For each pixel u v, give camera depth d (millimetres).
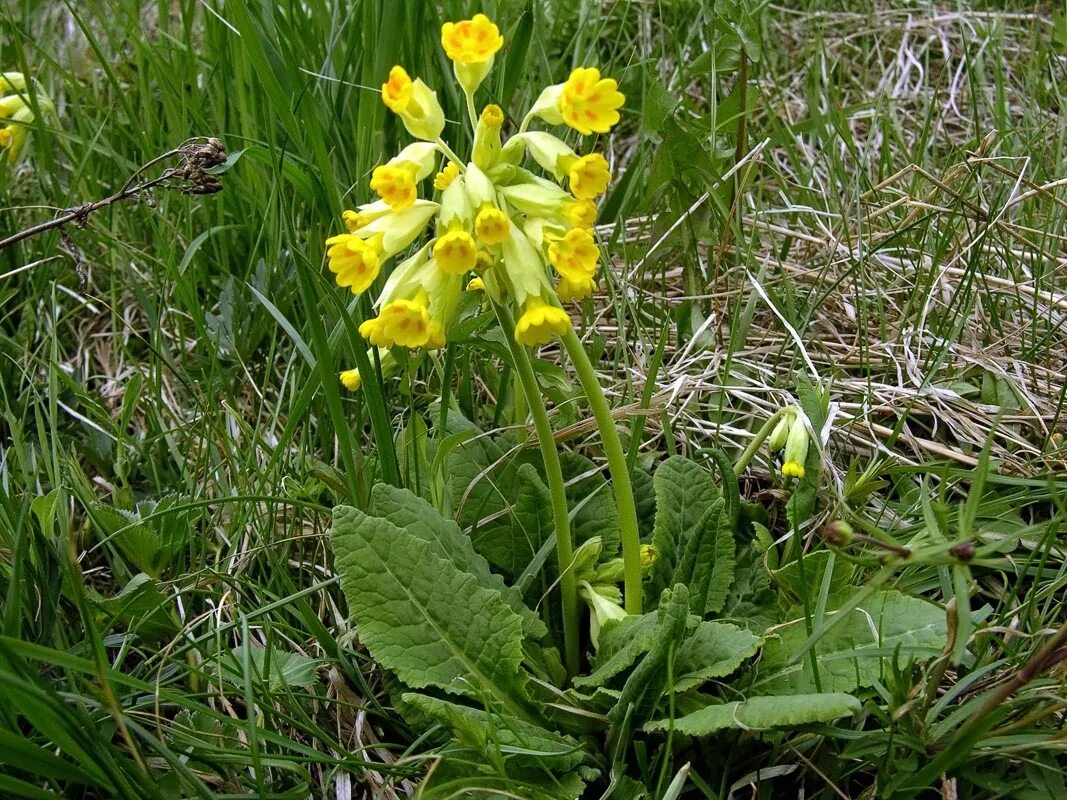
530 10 485
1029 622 339
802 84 695
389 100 306
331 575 390
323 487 413
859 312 479
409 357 391
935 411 445
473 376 482
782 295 509
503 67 502
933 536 271
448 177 303
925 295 486
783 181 551
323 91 519
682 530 369
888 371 476
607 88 304
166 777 308
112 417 487
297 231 525
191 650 358
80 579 287
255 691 334
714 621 330
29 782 300
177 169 408
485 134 306
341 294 458
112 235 544
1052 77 625
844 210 515
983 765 308
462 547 354
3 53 667
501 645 330
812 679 326
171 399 497
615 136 671
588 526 390
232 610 366
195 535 407
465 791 295
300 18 554
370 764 310
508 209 311
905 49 725
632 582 341
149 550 379
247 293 513
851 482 379
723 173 524
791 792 323
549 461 331
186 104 547
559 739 323
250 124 535
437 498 378
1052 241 518
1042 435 437
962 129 663
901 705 299
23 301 537
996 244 510
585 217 300
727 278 511
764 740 315
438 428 402
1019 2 780
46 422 466
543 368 350
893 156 618
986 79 696
